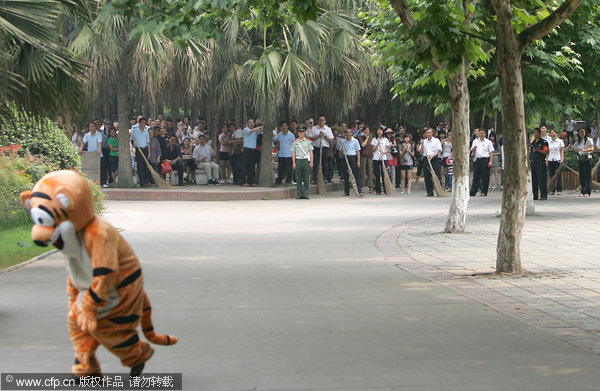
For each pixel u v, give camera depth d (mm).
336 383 5387
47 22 12516
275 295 8617
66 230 4734
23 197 4859
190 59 23422
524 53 15969
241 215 18359
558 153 24688
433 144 24719
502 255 9961
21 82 12445
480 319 7383
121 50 23250
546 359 6000
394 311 7773
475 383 5387
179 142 29875
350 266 10648
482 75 15664
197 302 8234
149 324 5375
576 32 16797
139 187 25031
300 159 23641
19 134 17406
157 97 28219
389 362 5926
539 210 19062
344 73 24844
